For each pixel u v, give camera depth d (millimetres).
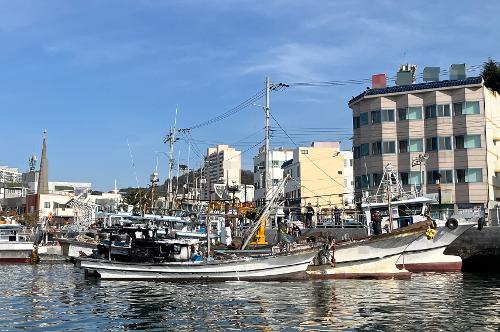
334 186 93562
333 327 19953
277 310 23516
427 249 39938
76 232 59531
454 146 68188
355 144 76938
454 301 25781
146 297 27828
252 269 33500
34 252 55781
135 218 41969
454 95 68938
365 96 73750
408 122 71000
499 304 24906
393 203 42344
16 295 29344
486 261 42312
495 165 71250
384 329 19578
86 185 155500
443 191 68000
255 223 40719
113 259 36906
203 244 39781
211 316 22359
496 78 70438
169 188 56344
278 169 113312
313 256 33688
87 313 23453
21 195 137875
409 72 73000
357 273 34844
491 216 45875
